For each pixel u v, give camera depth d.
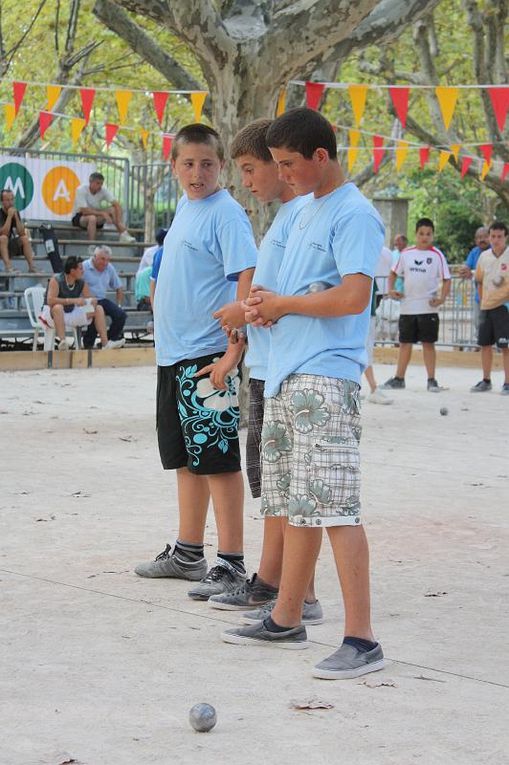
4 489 9.49
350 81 30.81
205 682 5.06
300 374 5.33
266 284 6.08
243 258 6.45
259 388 6.30
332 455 5.25
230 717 4.64
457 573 7.07
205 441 6.48
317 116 5.36
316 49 12.59
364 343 5.45
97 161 28.12
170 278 6.58
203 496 6.80
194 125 6.58
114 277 22.59
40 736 4.41
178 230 6.63
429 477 10.51
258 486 6.42
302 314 5.32
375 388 16.50
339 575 5.29
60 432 12.78
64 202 25.78
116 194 28.05
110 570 7.00
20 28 31.88
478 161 27.44
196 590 6.41
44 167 25.39
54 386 17.84
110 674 5.14
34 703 4.77
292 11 12.55
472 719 4.65
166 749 4.30
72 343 23.30
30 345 24.55
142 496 9.27
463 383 20.03
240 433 12.86
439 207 59.19
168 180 31.00
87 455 11.28
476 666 5.32
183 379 6.53
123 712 4.68
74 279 21.50
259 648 5.58
